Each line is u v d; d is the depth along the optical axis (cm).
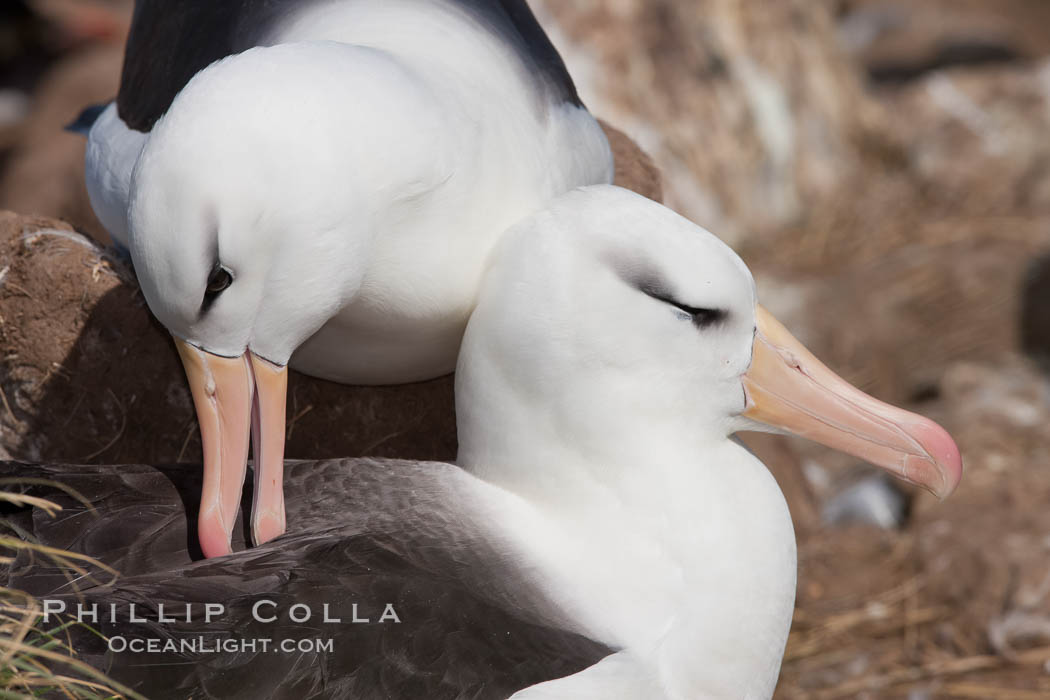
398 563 689
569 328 719
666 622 718
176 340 723
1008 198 1966
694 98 1870
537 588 704
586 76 1767
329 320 793
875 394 1594
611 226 722
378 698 645
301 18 815
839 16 2945
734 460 757
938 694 1133
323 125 683
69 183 1961
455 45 803
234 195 666
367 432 940
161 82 858
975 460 1394
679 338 721
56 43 2869
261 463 729
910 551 1274
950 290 1755
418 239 745
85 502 711
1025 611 1170
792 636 1205
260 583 666
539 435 738
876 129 2073
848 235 1914
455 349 838
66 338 893
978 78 2114
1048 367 1623
